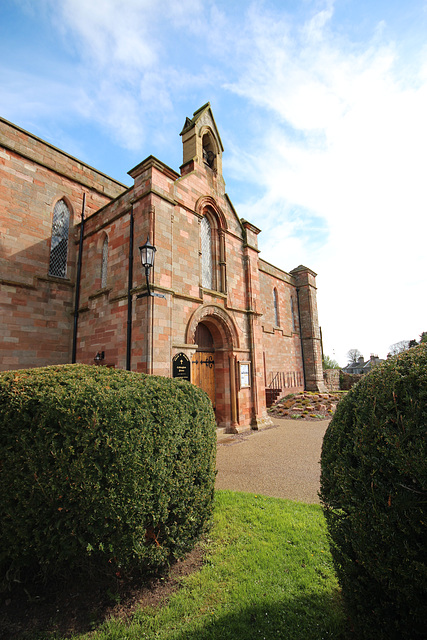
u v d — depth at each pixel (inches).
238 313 579.2
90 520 129.6
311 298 1125.7
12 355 472.1
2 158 491.2
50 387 144.0
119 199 471.2
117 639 117.6
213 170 579.2
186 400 177.6
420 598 86.2
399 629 90.4
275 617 124.2
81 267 540.7
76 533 130.5
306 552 166.6
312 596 135.1
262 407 584.7
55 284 528.7
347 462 108.1
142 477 138.2
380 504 94.4
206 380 523.8
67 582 141.9
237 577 149.8
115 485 132.0
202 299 475.8
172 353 405.1
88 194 604.1
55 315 522.9
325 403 745.0
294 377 1029.8
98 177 629.0
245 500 234.7
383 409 101.4
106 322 446.9
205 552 171.6
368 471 100.9
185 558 166.9
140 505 136.6
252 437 482.3
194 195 498.6
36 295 505.7
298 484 277.6
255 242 654.5
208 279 538.9
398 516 89.5
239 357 555.5
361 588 99.4
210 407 204.1
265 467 328.5
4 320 470.0
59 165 567.2
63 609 132.7
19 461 132.3
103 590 141.1
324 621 120.6
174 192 453.7
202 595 139.5
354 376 1280.8
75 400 135.8
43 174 540.1
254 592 138.9
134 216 424.5
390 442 93.2
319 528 190.4
